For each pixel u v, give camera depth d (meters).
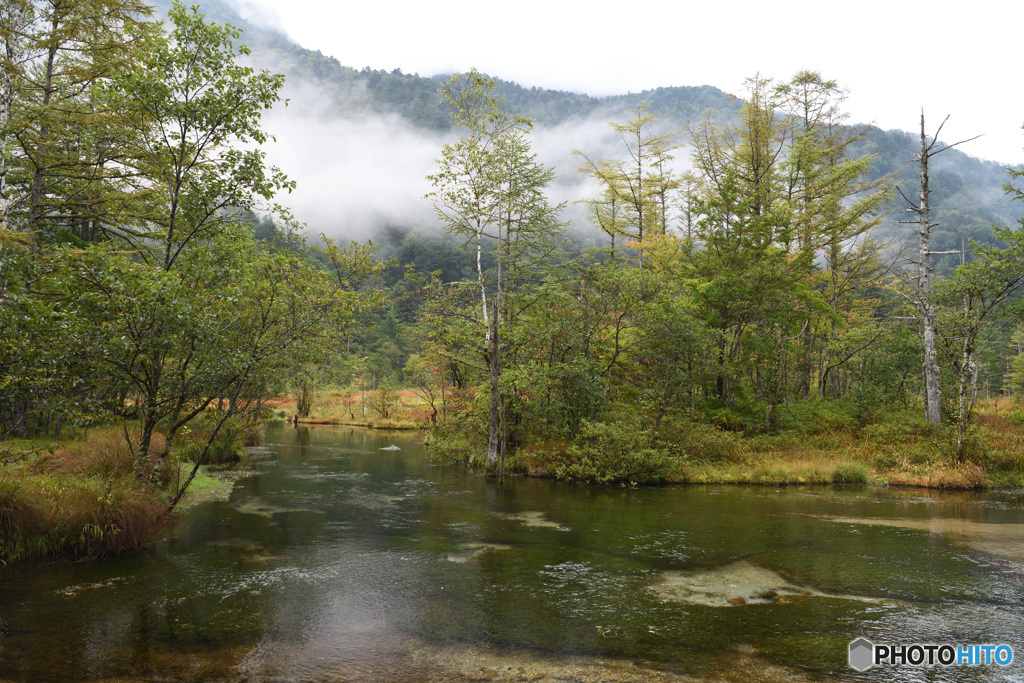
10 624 6.26
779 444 20.91
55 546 8.54
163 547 9.50
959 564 9.02
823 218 27.97
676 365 21.42
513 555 9.45
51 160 16.02
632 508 13.57
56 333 8.67
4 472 9.20
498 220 20.83
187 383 9.87
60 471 10.23
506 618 6.72
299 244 13.28
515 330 20.56
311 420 45.56
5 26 14.61
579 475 17.67
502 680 5.20
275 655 5.66
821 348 31.27
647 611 6.98
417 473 19.00
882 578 8.30
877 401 24.66
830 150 29.91
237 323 11.09
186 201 11.75
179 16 10.54
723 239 23.91
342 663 5.51
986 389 47.53
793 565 8.94
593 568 8.75
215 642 5.94
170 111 10.69
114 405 10.63
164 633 6.14
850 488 16.89
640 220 34.50
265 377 11.05
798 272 24.66
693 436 19.38
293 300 11.01
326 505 13.33
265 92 11.15
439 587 7.80
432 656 5.70
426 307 21.95
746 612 6.97
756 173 29.94
